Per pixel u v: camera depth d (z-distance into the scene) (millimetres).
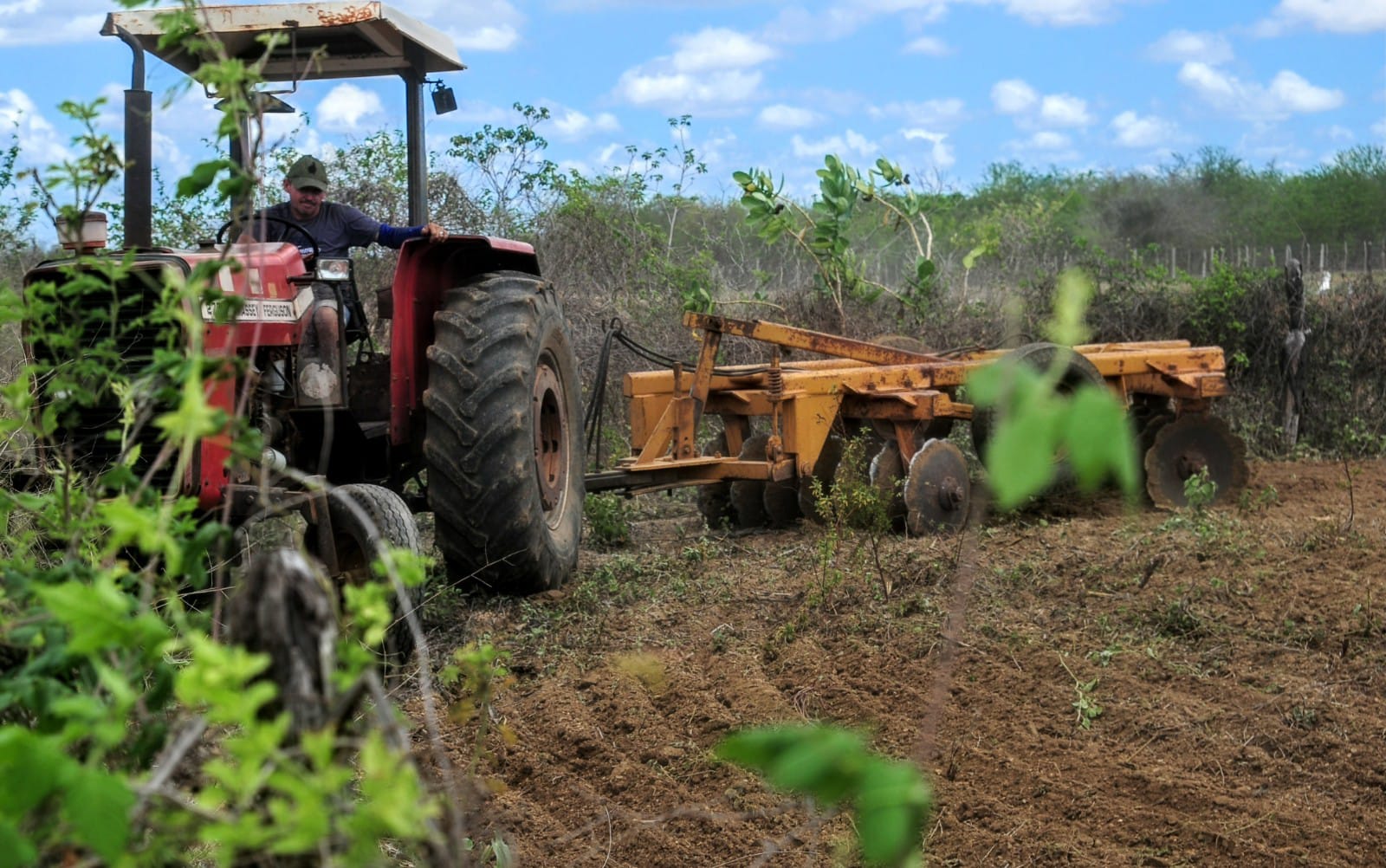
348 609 1533
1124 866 3322
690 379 7266
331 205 6293
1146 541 6391
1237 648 4895
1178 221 34156
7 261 6645
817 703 4488
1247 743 4055
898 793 914
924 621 5250
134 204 4613
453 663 4758
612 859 3418
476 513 5398
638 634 5281
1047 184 34781
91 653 1376
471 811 3535
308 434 5613
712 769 3922
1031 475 806
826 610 5434
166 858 1419
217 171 1783
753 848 3424
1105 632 5082
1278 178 37750
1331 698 4359
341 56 6445
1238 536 6398
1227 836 3438
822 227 11586
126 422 2123
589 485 6625
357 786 2619
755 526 7547
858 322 11242
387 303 6305
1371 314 10359
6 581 1745
